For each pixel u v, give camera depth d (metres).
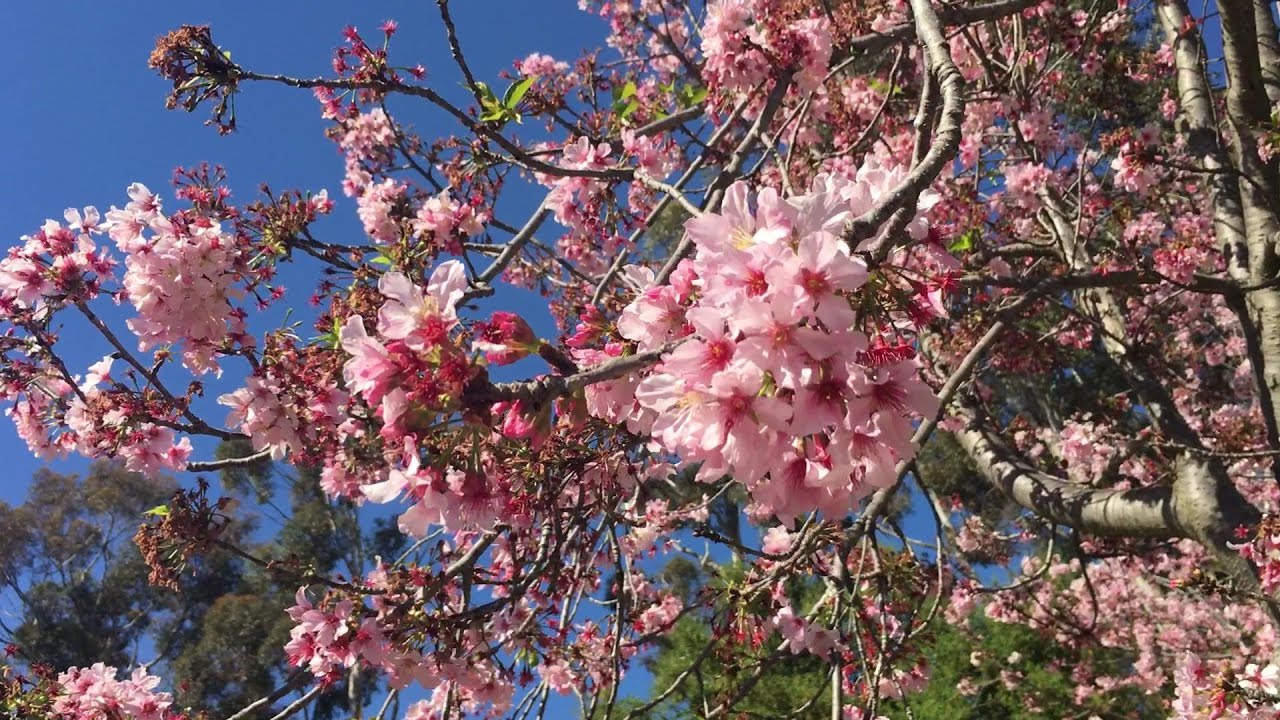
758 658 4.13
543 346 1.62
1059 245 5.24
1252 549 3.85
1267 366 4.69
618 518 3.46
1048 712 10.87
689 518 6.95
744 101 4.18
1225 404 9.27
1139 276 4.41
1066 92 6.79
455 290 1.47
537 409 1.41
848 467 1.52
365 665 3.17
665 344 1.52
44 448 4.50
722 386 1.42
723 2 3.96
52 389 4.54
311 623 3.05
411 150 5.98
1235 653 6.34
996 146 7.04
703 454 1.50
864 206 1.67
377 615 3.09
